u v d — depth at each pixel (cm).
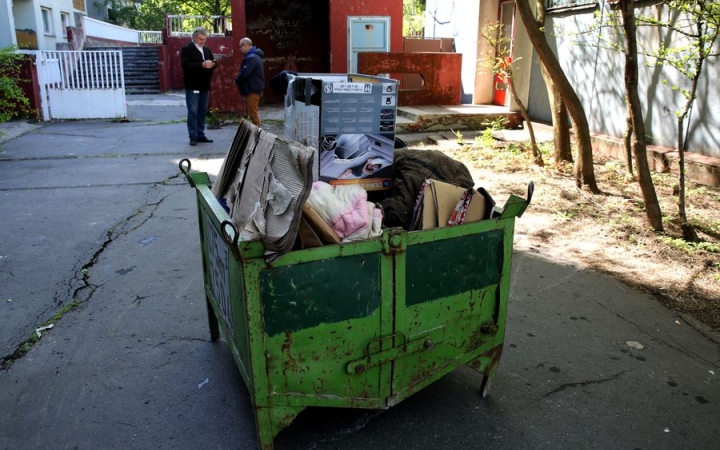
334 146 305
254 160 270
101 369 332
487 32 1092
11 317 388
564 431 283
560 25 1012
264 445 246
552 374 332
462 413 297
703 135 734
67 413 293
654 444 274
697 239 526
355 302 245
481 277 279
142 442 273
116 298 420
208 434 279
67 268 470
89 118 1334
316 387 249
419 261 255
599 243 530
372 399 263
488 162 842
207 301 348
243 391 313
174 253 506
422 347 268
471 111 1176
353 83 298
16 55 1167
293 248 238
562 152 806
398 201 292
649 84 815
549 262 490
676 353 354
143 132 1166
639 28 820
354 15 1566
